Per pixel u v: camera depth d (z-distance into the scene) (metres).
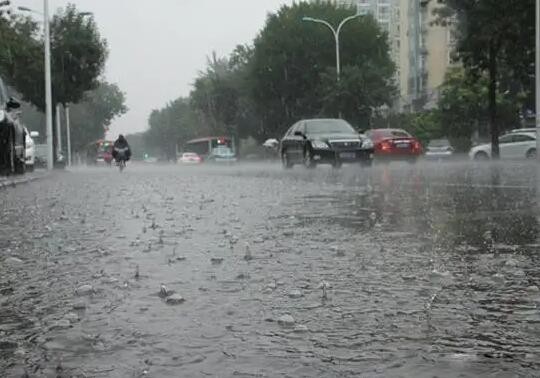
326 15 53.53
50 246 5.69
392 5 103.94
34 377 2.53
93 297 3.82
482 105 42.56
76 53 39.88
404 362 2.64
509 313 3.34
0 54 33.25
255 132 71.00
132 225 7.06
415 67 81.56
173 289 3.98
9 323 3.29
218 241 5.81
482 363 2.62
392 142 28.09
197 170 25.56
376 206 8.62
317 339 2.97
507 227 6.34
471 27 28.98
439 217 7.25
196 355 2.77
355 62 50.97
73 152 94.06
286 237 6.00
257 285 4.07
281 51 53.53
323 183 13.70
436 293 3.79
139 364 2.66
